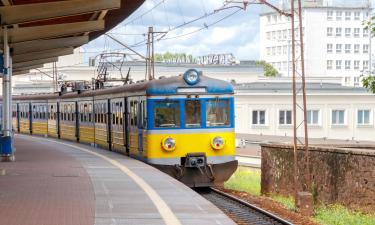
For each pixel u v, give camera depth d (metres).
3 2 23.39
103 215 11.33
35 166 20.75
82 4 24.09
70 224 10.37
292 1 18.91
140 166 20.39
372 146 24.98
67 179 16.98
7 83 23.69
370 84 20.88
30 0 24.86
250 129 54.59
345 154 19.98
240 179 30.81
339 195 20.27
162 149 20.27
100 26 28.83
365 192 18.83
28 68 51.16
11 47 30.16
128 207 12.30
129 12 31.53
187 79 20.41
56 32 28.14
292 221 16.72
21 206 12.26
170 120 20.34
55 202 12.84
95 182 16.36
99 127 29.33
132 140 22.70
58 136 40.12
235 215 16.48
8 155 22.84
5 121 23.25
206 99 20.56
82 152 27.20
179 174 20.42
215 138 20.55
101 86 32.03
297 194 19.20
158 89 20.28
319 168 21.61
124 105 23.84
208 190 21.89
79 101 34.34
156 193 14.38
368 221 17.20
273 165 25.05
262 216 16.33
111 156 24.61
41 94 45.66
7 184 15.80
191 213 11.68
